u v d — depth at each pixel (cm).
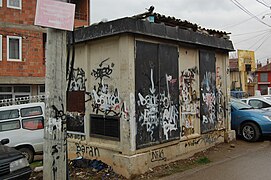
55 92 524
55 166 521
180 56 854
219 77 1022
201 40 902
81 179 677
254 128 1077
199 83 917
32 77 2117
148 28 723
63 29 521
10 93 2092
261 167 742
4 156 562
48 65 527
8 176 541
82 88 820
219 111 1012
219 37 1005
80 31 798
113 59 746
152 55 754
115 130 733
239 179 655
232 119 1150
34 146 1030
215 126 984
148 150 731
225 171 716
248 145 1018
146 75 735
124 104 701
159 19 786
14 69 2045
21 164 571
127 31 682
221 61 1038
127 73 696
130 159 675
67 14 524
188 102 873
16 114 1020
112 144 739
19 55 2072
